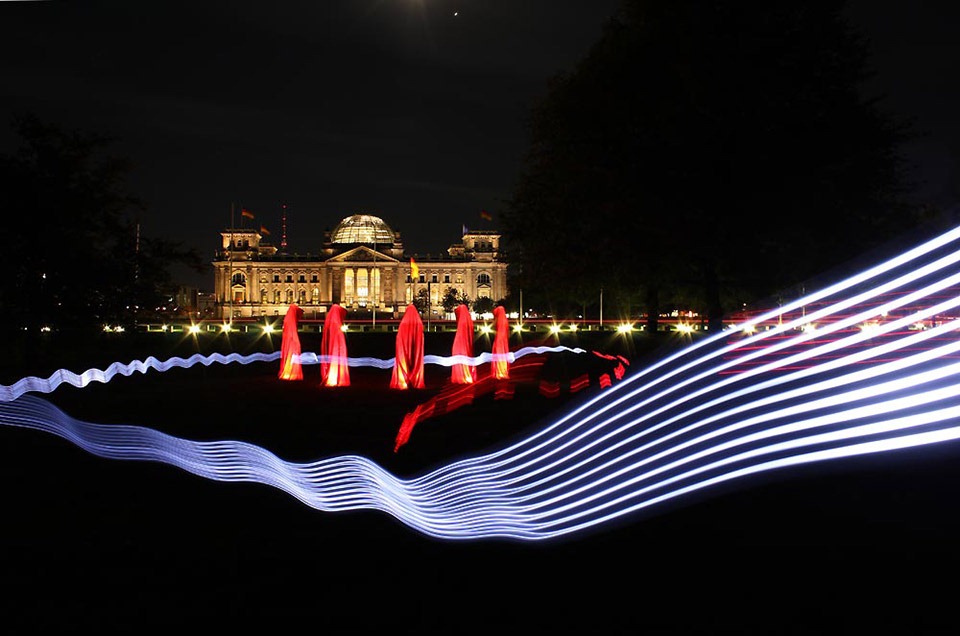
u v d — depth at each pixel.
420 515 11.32
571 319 88.12
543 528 9.88
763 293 36.81
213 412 25.67
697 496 11.48
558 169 41.81
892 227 36.94
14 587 8.78
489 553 9.54
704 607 7.85
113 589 8.75
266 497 12.91
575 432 13.80
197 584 8.87
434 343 62.00
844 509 11.05
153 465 15.74
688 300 53.06
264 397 30.98
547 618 7.73
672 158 35.53
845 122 35.16
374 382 38.56
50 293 35.84
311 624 7.71
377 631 7.52
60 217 36.06
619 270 40.06
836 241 35.75
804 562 9.00
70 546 10.30
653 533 10.19
